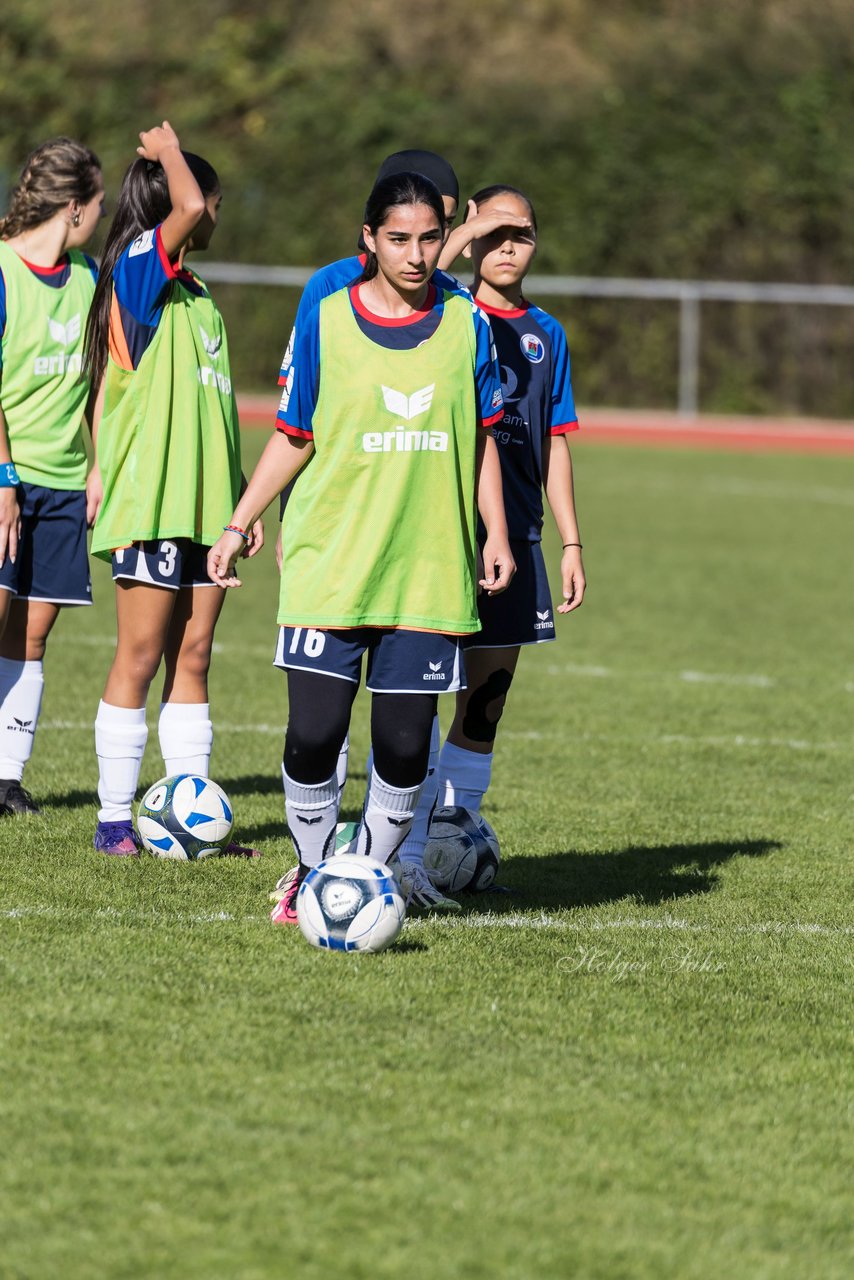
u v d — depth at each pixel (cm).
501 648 1978
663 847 2289
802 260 10475
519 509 1945
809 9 11125
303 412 1648
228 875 2000
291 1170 1223
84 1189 1182
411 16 12556
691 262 10506
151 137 1952
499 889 2025
